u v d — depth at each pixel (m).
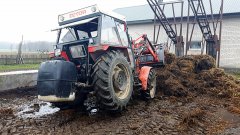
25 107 5.77
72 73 4.47
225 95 6.88
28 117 4.86
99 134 3.90
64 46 5.10
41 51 24.59
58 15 5.23
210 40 13.60
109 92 4.46
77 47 4.96
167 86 6.91
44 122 4.52
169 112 5.23
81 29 5.20
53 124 4.40
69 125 4.35
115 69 4.86
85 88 4.73
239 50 15.38
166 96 6.73
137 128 4.19
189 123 4.50
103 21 4.89
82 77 4.90
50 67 4.35
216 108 5.80
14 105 5.95
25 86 7.85
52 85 4.25
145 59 7.35
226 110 5.63
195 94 7.05
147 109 5.46
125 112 5.18
